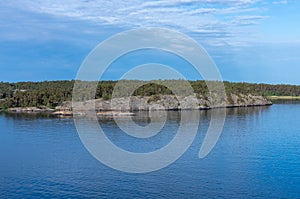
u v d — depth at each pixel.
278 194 46.72
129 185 49.72
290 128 105.12
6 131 101.94
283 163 61.19
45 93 181.75
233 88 199.25
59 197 46.16
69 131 98.81
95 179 52.56
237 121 122.00
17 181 53.03
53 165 61.09
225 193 46.81
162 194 46.38
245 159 63.75
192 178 52.38
